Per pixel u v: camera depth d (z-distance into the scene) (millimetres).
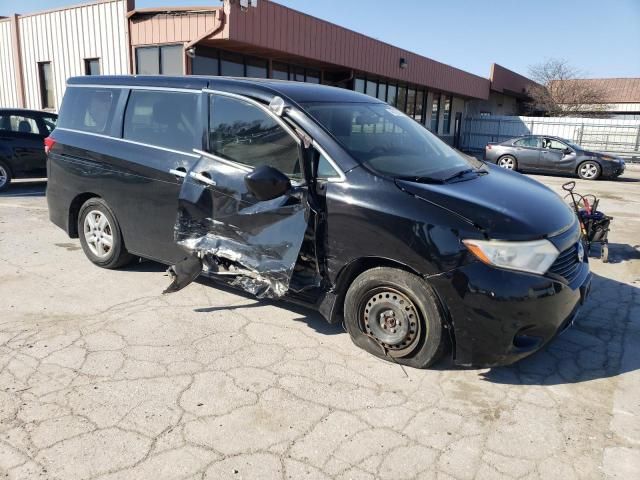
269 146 3758
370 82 20797
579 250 3555
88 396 3033
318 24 15281
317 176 3545
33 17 17375
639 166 22156
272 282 3660
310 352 3627
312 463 2545
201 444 2654
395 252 3230
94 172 4867
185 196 4039
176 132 4324
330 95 4172
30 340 3691
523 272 3055
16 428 2729
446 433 2811
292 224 3555
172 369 3355
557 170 16797
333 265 3504
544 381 3381
